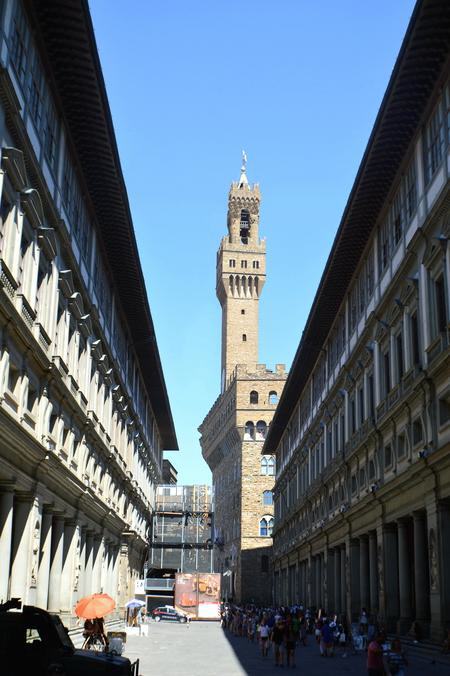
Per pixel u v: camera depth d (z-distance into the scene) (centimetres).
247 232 15825
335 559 5572
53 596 3631
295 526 7756
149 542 8569
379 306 4075
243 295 15200
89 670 1636
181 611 8350
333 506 5625
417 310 3491
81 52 2872
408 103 3338
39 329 2939
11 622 1628
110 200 3959
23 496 2988
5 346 2545
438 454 3028
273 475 11050
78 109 3222
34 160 2730
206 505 11244
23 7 2625
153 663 3488
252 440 11194
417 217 3475
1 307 2392
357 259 4750
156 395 7731
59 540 3691
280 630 3503
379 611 4125
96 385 4428
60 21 2731
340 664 3575
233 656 4000
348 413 5034
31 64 2761
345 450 5025
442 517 3102
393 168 3803
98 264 4388
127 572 6222
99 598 2559
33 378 2950
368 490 4381
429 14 2795
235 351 14888
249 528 10862
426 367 3189
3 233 2528
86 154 3541
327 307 5453
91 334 4150
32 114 2781
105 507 4700
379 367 4203
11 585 2911
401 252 3756
